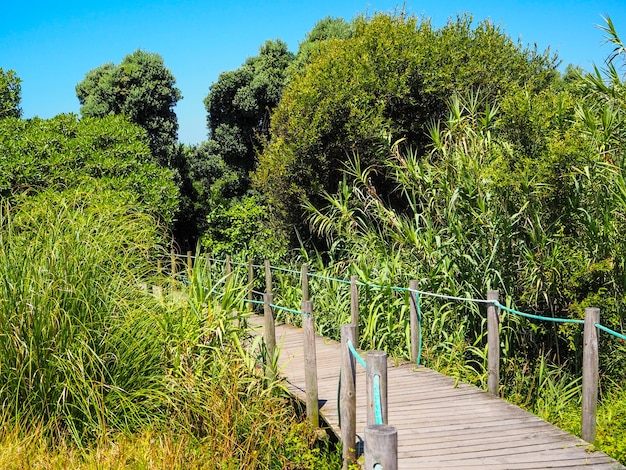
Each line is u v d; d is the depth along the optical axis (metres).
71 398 5.82
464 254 8.53
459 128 9.96
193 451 5.59
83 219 6.62
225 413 5.83
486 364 8.19
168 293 6.94
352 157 15.02
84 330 5.88
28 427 5.65
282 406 6.64
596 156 8.04
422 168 9.73
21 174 14.99
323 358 8.61
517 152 8.54
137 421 5.87
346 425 5.34
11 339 5.70
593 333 5.52
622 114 8.65
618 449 5.39
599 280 8.11
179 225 26.06
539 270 8.16
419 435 5.82
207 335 6.61
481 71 14.87
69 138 17.02
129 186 15.65
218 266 14.52
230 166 31.52
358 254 10.52
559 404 7.32
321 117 14.65
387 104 14.77
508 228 8.28
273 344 6.88
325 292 10.60
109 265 6.45
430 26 15.88
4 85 19.45
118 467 5.16
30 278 5.91
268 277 12.13
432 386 7.36
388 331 8.77
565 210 8.26
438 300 8.87
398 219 10.12
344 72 14.87
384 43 14.89
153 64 28.91
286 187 15.68
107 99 28.83
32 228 6.62
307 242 16.41
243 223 15.33
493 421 6.14
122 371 6.05
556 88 15.95
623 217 8.07
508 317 8.26
